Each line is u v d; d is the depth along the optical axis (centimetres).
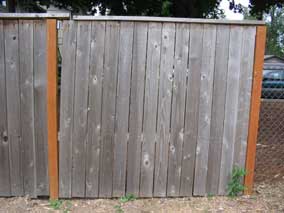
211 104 329
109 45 316
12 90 320
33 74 317
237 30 320
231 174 341
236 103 330
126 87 322
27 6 896
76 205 327
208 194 344
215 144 335
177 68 322
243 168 341
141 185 338
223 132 334
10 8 870
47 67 316
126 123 327
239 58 324
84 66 318
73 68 318
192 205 328
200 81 325
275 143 519
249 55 324
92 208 322
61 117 324
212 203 331
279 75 880
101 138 329
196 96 327
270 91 763
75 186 335
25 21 310
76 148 329
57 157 330
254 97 329
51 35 311
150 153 333
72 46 314
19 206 323
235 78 327
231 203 331
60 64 336
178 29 316
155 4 847
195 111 329
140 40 316
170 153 334
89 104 323
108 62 318
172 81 323
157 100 325
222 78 326
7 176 333
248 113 332
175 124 330
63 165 331
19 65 316
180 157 336
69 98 322
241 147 338
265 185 369
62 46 314
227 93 329
